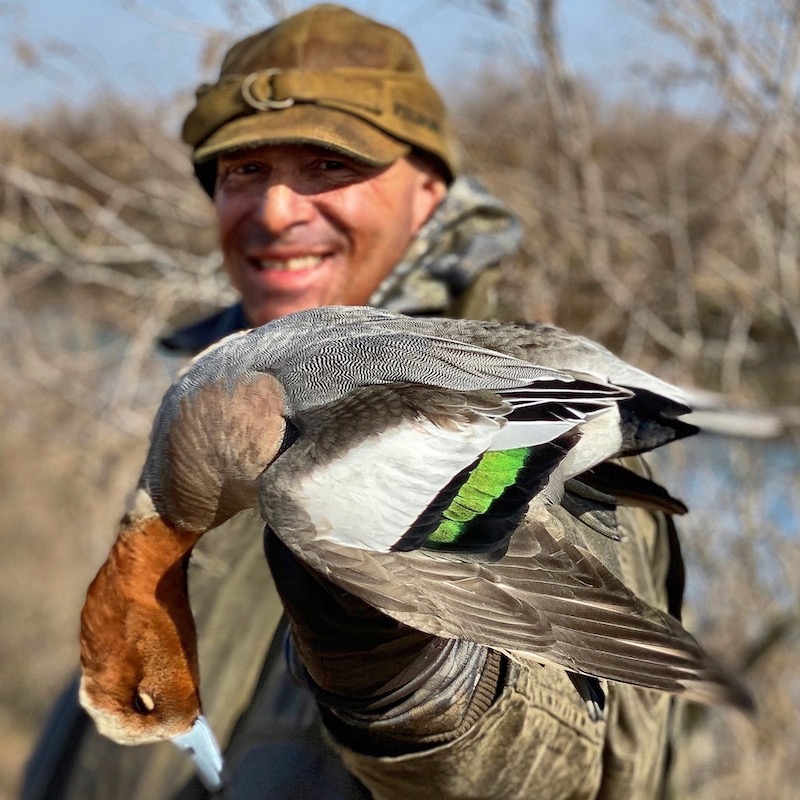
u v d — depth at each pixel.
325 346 1.05
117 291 2.38
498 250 1.26
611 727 1.08
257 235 1.26
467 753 0.98
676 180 2.07
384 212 1.25
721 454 2.23
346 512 0.93
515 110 2.12
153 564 1.08
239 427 1.04
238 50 1.28
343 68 1.24
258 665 1.20
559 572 0.91
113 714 1.09
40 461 2.64
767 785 1.97
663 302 2.15
